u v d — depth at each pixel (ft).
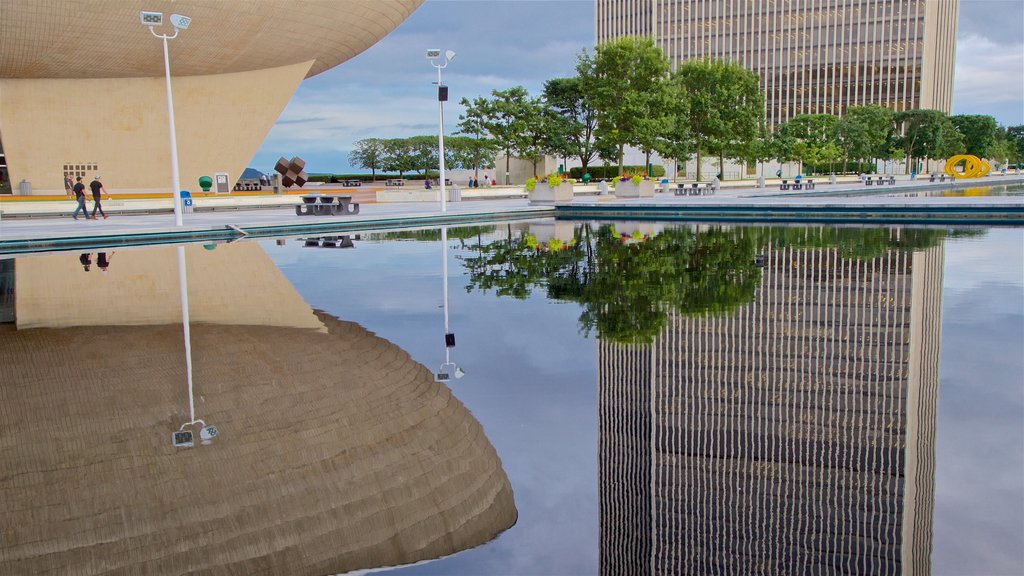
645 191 106.32
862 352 19.92
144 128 103.55
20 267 38.63
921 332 21.76
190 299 29.12
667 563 9.20
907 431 13.83
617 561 8.83
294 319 24.89
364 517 10.06
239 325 24.00
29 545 9.32
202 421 14.20
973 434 13.28
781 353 20.16
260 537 9.48
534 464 12.03
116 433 13.50
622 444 13.12
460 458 12.26
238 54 99.19
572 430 13.70
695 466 13.00
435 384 16.80
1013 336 20.95
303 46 103.76
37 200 85.20
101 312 26.43
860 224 63.41
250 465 11.93
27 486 11.12
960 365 18.10
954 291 28.53
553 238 53.21
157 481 11.28
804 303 26.53
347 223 64.08
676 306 26.11
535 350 20.07
